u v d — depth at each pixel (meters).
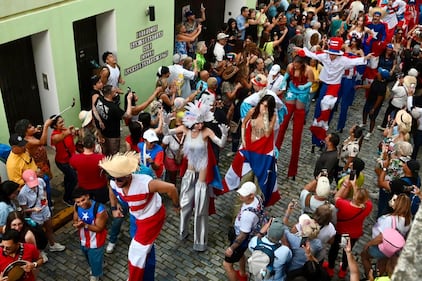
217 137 6.54
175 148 7.59
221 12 14.63
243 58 10.72
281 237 5.21
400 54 13.30
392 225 5.92
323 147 10.28
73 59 8.88
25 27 7.65
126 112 8.53
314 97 10.95
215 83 8.80
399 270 1.66
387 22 13.05
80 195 5.73
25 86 8.73
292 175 9.19
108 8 9.25
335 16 15.03
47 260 6.80
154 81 11.23
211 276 6.79
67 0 8.34
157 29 10.75
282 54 13.44
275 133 7.45
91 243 5.96
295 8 13.91
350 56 9.49
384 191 7.48
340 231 6.25
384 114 12.05
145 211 5.56
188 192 6.84
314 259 5.10
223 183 7.53
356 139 7.97
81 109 10.04
